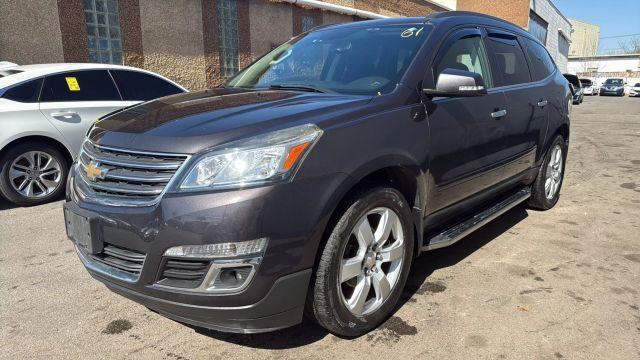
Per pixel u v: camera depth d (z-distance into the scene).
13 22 8.59
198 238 2.17
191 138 2.31
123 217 2.31
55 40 9.18
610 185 6.62
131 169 2.40
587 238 4.39
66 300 3.23
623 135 12.53
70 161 5.86
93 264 2.57
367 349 2.64
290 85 3.35
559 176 5.32
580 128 14.42
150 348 2.68
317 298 2.48
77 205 2.56
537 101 4.47
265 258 2.20
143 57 10.80
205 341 2.74
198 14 11.91
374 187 2.66
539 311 3.04
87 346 2.70
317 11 15.93
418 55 3.21
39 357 2.60
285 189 2.22
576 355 2.58
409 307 3.09
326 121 2.47
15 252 4.10
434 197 3.18
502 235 4.46
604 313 3.02
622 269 3.70
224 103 2.82
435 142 3.07
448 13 3.79
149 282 2.30
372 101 2.79
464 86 2.96
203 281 2.21
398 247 2.87
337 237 2.46
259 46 13.91
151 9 10.83
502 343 2.69
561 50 46.19
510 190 4.70
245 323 2.31
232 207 2.15
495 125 3.73
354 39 3.68
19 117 5.38
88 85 6.01
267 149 2.23
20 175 5.48
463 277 3.53
